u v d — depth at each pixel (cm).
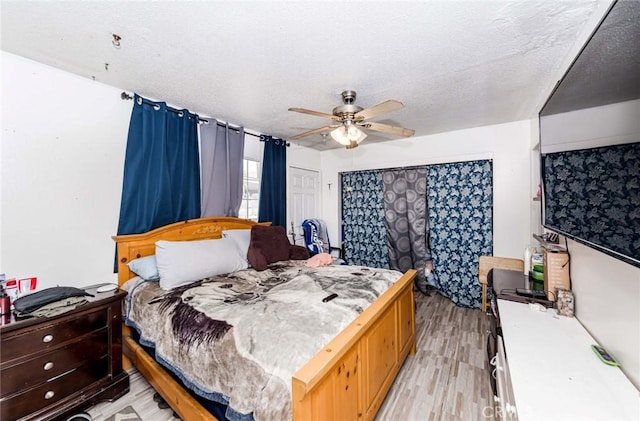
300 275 222
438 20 137
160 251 208
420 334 273
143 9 128
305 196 442
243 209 337
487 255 341
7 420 136
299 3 123
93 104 207
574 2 125
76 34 149
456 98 242
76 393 161
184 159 259
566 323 149
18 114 174
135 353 188
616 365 109
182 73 193
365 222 445
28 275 179
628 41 79
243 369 117
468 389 189
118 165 222
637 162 74
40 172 184
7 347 137
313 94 230
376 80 205
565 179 132
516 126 311
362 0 121
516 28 144
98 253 211
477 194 347
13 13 131
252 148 346
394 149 402
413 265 394
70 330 159
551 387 98
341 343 120
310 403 98
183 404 142
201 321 146
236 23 138
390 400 180
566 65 176
